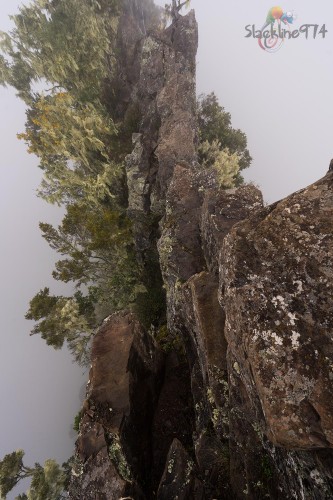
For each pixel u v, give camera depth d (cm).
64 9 1803
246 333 415
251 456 634
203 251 1056
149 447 934
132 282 1667
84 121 1650
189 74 1850
